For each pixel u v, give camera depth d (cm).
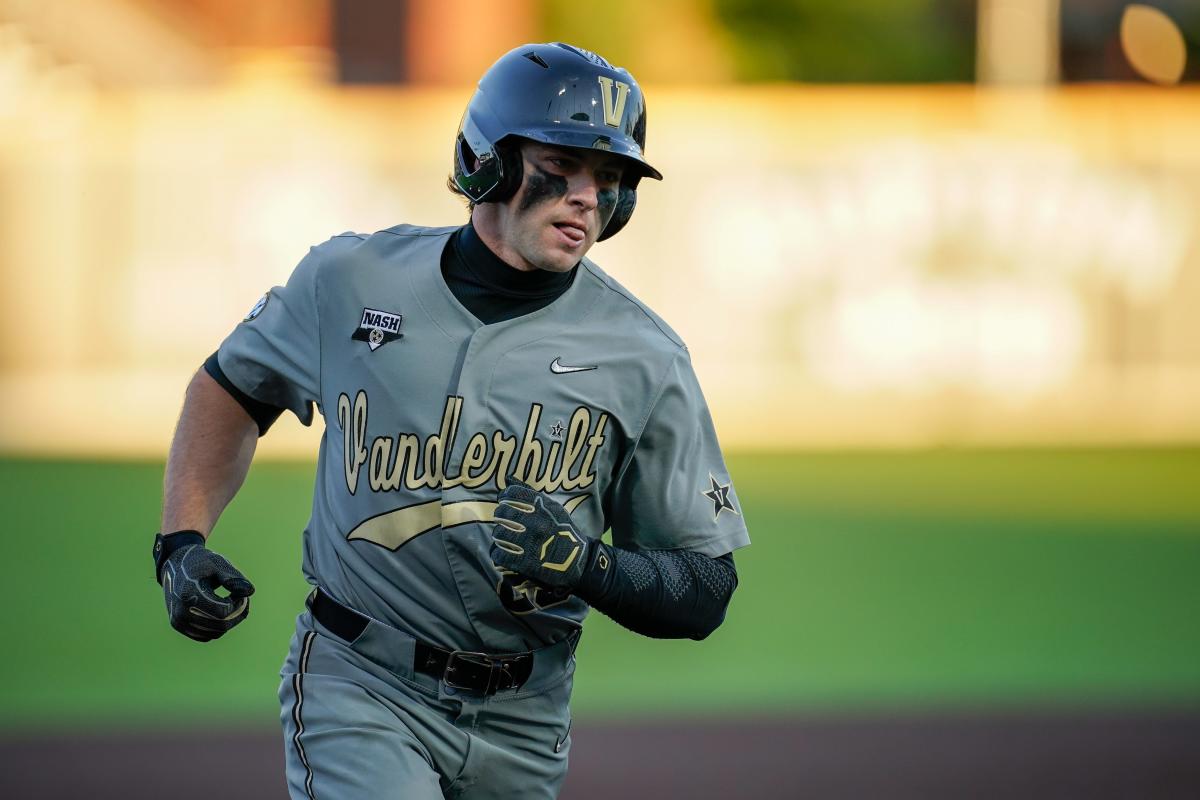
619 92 1250
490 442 1261
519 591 1267
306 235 5903
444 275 1288
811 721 2734
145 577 3741
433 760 1305
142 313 5828
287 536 4106
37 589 3616
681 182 5981
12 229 5778
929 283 5997
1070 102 6153
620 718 2750
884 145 5997
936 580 3809
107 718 2691
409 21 9094
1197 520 4541
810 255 5984
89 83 7319
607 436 1277
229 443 1375
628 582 1237
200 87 7662
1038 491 4975
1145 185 6031
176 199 5834
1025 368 6028
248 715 2720
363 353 1281
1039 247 6019
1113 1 10119
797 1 9494
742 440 5934
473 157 1256
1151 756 2555
